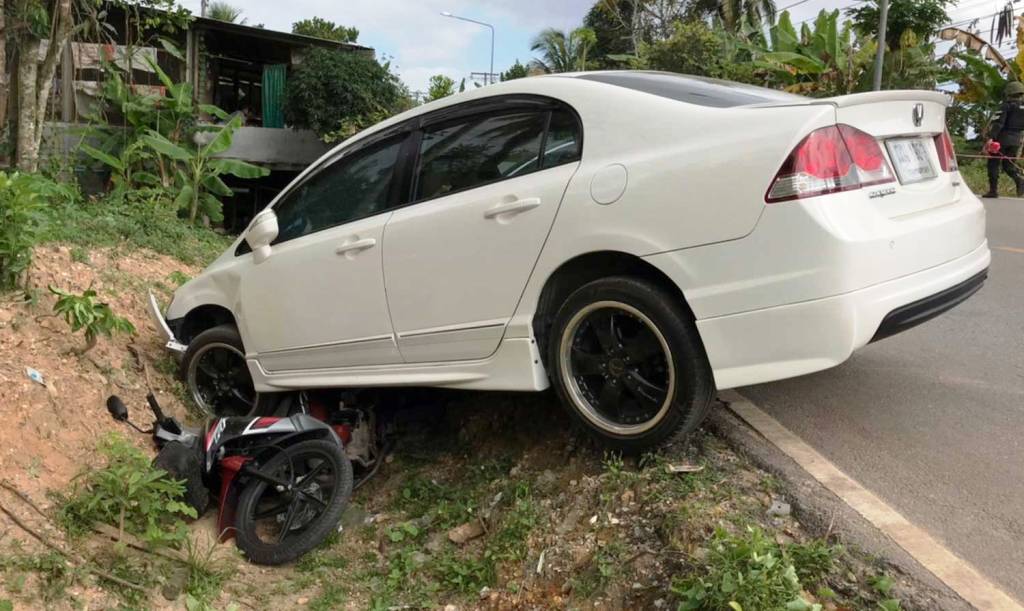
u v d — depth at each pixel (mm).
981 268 3514
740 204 2902
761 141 2904
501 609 3107
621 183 3170
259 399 4766
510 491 3725
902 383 4383
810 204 2811
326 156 4410
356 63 16406
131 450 4020
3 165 9516
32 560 3182
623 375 3297
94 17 9750
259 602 3473
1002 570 2656
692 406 3111
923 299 3051
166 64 15453
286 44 17109
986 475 3289
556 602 2979
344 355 4191
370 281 3975
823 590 2492
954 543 2811
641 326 3258
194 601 3268
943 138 3658
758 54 20562
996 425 3785
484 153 3705
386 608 3330
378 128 4184
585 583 2953
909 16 21766
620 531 3084
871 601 2480
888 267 2914
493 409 4410
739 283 2920
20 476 3623
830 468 3264
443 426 4703
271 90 18000
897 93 3211
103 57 10789
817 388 4312
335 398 4750
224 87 19297
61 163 9953
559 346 3414
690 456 3389
